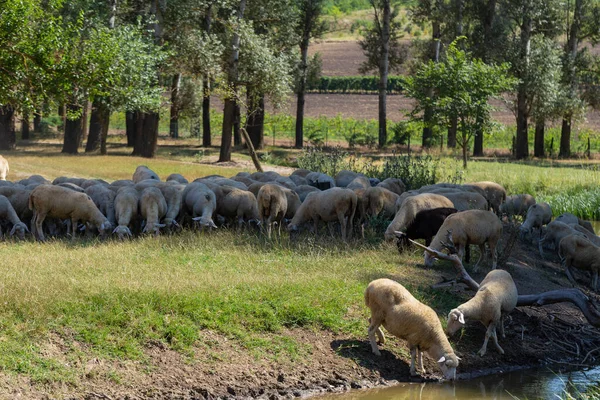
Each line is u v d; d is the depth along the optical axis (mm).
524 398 9750
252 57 38969
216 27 43500
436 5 48688
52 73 21125
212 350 9922
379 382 10000
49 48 21047
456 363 9773
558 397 9828
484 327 11633
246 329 10445
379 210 16172
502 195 18984
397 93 85188
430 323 9867
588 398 9586
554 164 43656
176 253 13484
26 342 9180
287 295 11281
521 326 12031
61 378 8820
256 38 39156
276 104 41062
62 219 15703
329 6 136625
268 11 42812
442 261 13922
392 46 53688
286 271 12625
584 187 27047
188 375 9430
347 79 85812
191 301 10578
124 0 40156
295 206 16672
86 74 21531
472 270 13688
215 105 77250
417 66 51781
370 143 53094
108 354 9398
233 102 42719
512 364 10984
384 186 18750
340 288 11844
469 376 10438
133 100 28516
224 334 10242
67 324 9641
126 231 14906
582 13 50812
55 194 14734
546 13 47719
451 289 12445
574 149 57000
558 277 15086
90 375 9016
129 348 9539
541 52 46719
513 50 46312
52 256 12750
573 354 11555
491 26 47344
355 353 10422
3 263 11961
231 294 11039
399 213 14500
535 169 34156
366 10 140875
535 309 12844
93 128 42188
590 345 11867
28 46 20797
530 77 46094
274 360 10016
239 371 9680
